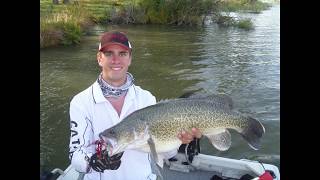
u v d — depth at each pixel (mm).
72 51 7473
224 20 12461
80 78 5582
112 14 12047
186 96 1267
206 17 12797
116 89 1182
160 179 1309
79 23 9555
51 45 7789
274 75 5836
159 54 7543
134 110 1204
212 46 8477
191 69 6297
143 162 1197
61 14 9141
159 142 1135
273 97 4664
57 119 3895
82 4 12508
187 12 12531
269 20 13352
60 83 5293
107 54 1159
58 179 1501
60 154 3131
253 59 7059
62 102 4461
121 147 1107
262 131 1181
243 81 5496
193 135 1143
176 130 1132
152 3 12703
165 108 1130
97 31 10109
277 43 8867
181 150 1813
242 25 11531
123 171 1172
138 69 6266
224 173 1778
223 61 6895
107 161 1104
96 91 1169
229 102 1183
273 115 4000
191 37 9852
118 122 1162
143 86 5289
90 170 1132
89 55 7137
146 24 12445
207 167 1801
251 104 4391
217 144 1189
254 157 3031
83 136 1145
